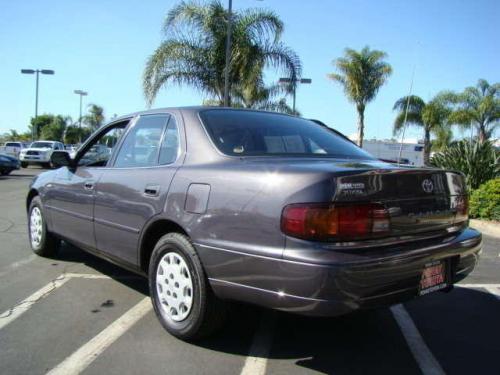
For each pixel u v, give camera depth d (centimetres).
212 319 344
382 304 295
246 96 1972
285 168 308
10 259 593
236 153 359
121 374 316
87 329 385
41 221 580
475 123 3306
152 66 1806
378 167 323
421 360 350
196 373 320
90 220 461
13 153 3528
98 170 462
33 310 425
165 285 370
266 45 1834
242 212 310
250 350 355
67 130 6681
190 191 348
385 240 300
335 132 475
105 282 507
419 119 3716
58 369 321
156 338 370
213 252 324
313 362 341
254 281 303
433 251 320
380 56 2991
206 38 1809
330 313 279
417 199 323
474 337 395
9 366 324
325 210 283
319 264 275
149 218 378
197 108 408
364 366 338
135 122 453
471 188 1171
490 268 632
